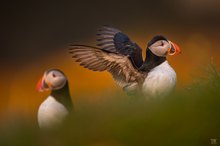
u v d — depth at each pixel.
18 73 17.08
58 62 16.91
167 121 8.72
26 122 9.06
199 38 17.22
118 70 9.13
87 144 8.74
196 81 9.03
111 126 8.76
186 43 17.08
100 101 8.96
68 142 8.77
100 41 9.27
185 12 19.06
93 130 8.77
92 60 9.13
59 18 19.75
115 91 9.09
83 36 18.80
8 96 15.55
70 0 19.80
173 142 8.69
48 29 19.45
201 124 8.70
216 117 8.70
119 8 19.44
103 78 14.38
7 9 20.19
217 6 19.06
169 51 9.12
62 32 19.20
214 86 8.91
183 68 14.36
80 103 9.09
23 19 20.03
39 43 18.59
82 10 19.69
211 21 18.70
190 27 18.36
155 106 8.79
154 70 9.10
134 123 8.73
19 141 8.84
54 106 9.12
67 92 9.16
